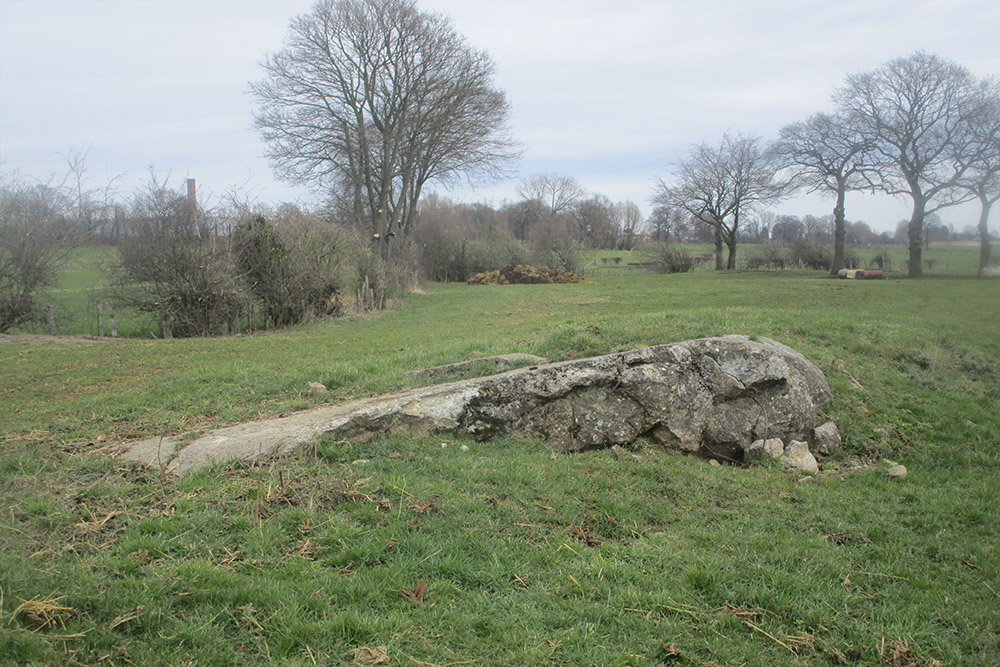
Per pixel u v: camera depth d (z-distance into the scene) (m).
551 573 4.38
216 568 3.97
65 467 5.60
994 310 13.20
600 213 82.19
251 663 3.26
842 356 10.31
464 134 39.25
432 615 3.78
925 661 3.80
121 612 3.48
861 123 35.34
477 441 6.98
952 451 8.13
